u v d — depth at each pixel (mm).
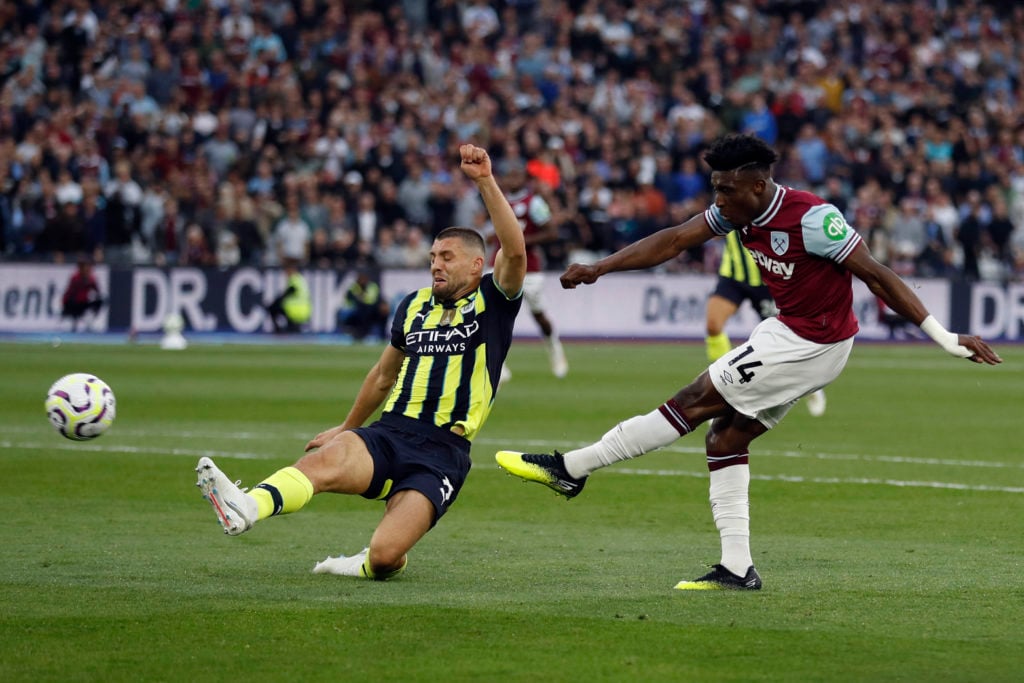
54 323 77062
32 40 89625
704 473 32312
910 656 15266
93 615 16891
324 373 57500
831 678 14352
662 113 93438
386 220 83375
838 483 30641
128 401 46062
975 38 106312
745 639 16000
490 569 20688
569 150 89188
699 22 101250
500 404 46906
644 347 78625
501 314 20344
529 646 15562
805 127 90938
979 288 84500
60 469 31125
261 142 85750
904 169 92438
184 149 84688
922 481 31000
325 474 18828
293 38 93375
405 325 20531
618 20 99000
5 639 15672
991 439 38969
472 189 84688
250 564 20797
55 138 82875
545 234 54219
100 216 79062
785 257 18859
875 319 85312
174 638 15758
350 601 17859
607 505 27719
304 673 14352
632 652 15336
